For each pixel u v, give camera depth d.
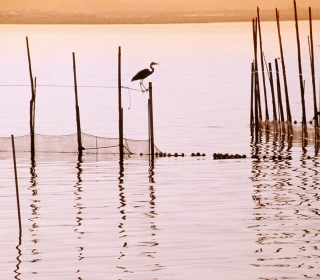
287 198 32.84
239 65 136.62
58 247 25.39
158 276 22.38
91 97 89.12
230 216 29.56
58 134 57.06
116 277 22.33
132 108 75.56
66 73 127.81
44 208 31.31
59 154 45.16
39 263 23.70
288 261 23.70
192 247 25.25
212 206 31.36
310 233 26.91
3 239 26.39
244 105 76.31
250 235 26.67
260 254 24.41
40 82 111.94
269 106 76.38
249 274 22.52
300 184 35.97
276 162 42.34
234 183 36.34
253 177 37.81
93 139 48.97
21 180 37.59
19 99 86.88
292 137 50.62
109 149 46.22
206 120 63.81
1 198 33.41
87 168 40.78
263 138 52.50
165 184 36.25
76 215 29.97
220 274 22.53
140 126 60.78
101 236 26.73
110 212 30.47
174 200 32.59
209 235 26.72
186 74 120.38
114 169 40.44
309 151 46.25
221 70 126.81
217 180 37.19
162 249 25.03
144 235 26.80
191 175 38.53
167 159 43.62
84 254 24.58
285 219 29.02
